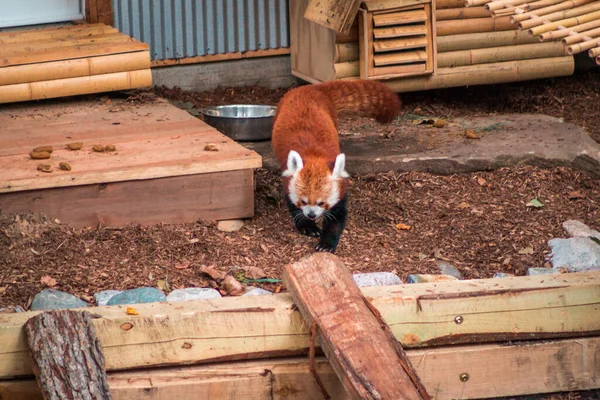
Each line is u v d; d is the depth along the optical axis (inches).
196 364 215.8
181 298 228.8
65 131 267.3
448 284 220.8
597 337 221.3
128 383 212.7
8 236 240.4
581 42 245.1
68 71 282.2
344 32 284.4
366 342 209.5
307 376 216.4
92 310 214.5
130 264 239.1
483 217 256.7
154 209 248.4
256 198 261.7
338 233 247.1
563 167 271.3
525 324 219.8
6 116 277.4
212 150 254.4
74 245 241.8
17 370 212.2
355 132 287.7
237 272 238.4
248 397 215.6
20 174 243.0
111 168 245.8
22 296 230.7
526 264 243.0
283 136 255.0
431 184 266.7
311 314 212.4
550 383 221.0
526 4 253.4
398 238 251.0
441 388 219.1
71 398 204.8
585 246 244.5
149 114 279.1
